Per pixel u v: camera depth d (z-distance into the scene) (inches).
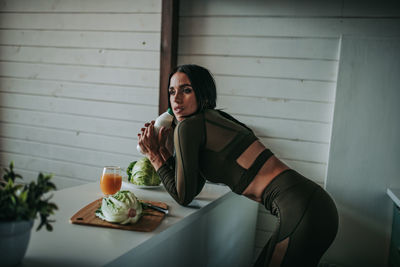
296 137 93.7
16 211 33.0
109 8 110.1
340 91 86.3
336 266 88.0
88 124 116.1
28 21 120.5
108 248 41.0
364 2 86.1
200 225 62.7
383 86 83.7
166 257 51.7
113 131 113.3
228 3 97.0
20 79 123.5
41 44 119.6
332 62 89.6
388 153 84.3
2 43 124.5
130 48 108.7
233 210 78.9
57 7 116.3
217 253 73.3
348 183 87.0
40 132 122.5
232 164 53.3
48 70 119.6
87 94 115.3
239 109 98.0
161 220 52.4
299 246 49.4
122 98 111.2
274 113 95.1
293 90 93.1
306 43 91.2
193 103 57.5
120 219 48.1
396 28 84.5
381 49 83.2
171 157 60.6
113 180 62.2
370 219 86.1
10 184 34.4
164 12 98.8
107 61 111.9
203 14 99.5
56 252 39.1
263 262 53.6
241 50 96.8
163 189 71.9
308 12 90.6
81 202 58.7
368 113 84.9
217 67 99.3
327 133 91.0
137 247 42.2
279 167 54.4
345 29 88.0
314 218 49.9
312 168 92.7
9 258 34.2
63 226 47.2
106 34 111.2
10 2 122.0
